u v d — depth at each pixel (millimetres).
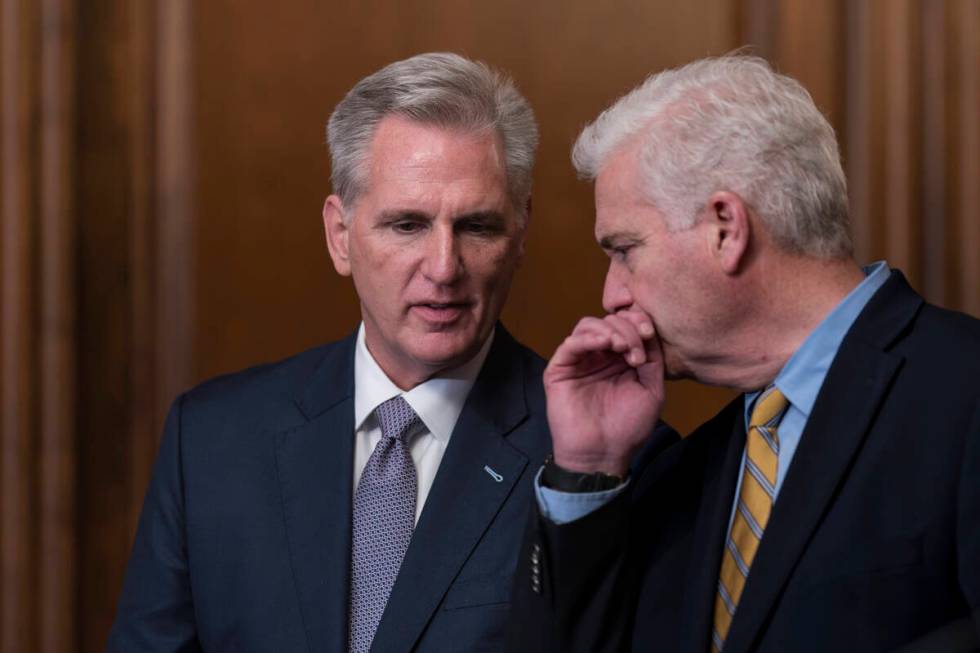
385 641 2826
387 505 2949
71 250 4340
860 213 4301
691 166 2385
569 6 4457
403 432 2984
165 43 4434
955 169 4273
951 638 1628
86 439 4398
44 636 4336
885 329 2402
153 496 3170
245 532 3014
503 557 2887
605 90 4457
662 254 2436
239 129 4457
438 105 2826
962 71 4277
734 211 2357
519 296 4453
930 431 2295
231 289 4453
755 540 2455
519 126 2926
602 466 2627
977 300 4262
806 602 2305
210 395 3232
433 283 2820
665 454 2820
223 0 4449
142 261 4426
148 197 4430
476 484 2939
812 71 4332
